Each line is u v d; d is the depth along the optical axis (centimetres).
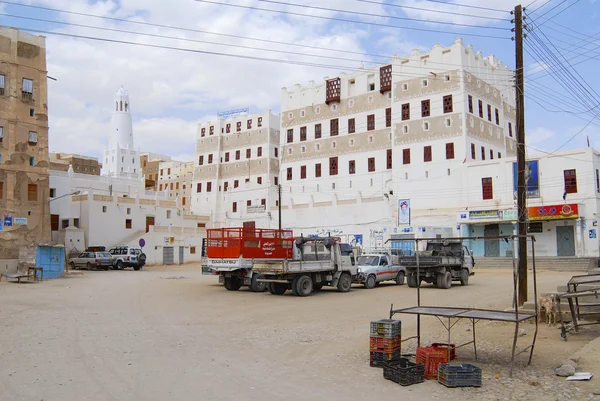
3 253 3738
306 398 741
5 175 3788
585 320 1334
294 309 1827
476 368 818
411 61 5847
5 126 3809
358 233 5509
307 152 7100
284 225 6219
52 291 2456
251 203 7375
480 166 4988
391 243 4475
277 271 2252
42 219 3981
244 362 974
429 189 5503
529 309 1489
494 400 738
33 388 771
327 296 2308
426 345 1136
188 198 11538
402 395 762
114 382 812
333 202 5756
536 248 4447
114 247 5319
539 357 998
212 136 8731
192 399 727
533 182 4456
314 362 980
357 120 6600
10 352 1032
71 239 5284
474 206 4972
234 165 8400
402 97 5894
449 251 2789
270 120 8038
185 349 1090
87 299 2095
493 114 6066
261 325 1452
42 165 4009
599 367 883
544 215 4275
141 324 1434
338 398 743
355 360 995
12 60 3878
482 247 4862
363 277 2700
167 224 6197
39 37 4069
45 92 4078
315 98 7119
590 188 4175
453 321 1503
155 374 867
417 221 5409
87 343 1134
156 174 13625
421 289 2589
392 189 5881
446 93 5528
